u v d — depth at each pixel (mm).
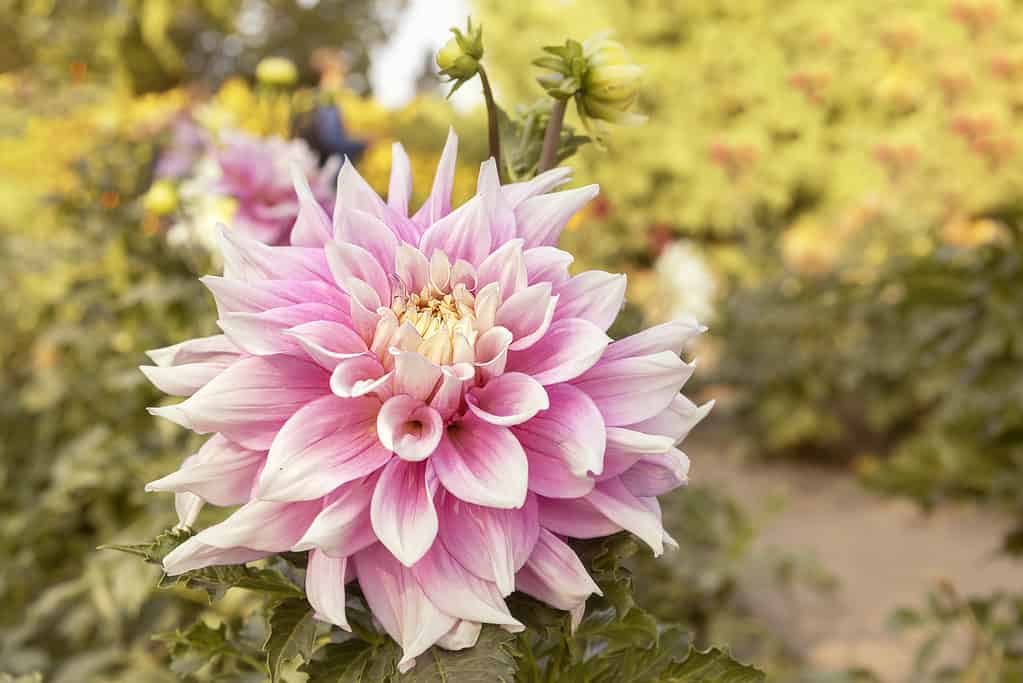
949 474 2717
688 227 10719
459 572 767
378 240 876
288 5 17797
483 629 778
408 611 766
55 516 2938
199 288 2934
